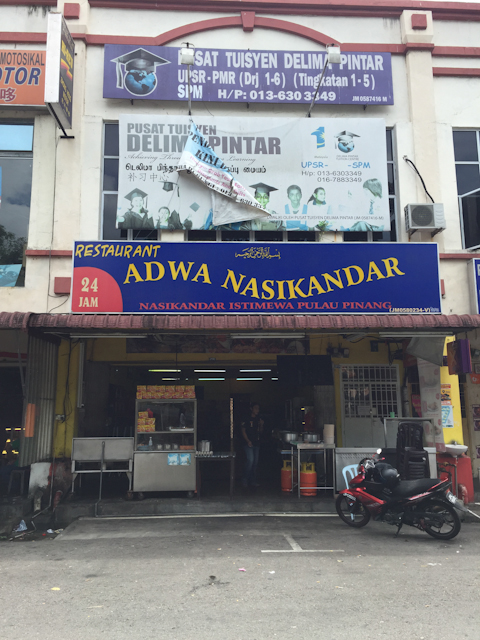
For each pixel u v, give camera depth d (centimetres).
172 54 990
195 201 947
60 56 856
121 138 948
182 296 855
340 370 1102
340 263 880
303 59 1007
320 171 969
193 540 708
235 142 962
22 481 920
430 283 887
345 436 1083
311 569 574
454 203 995
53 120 964
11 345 1026
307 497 923
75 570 580
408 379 1101
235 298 859
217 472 1237
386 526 783
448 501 697
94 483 1073
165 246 866
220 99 984
